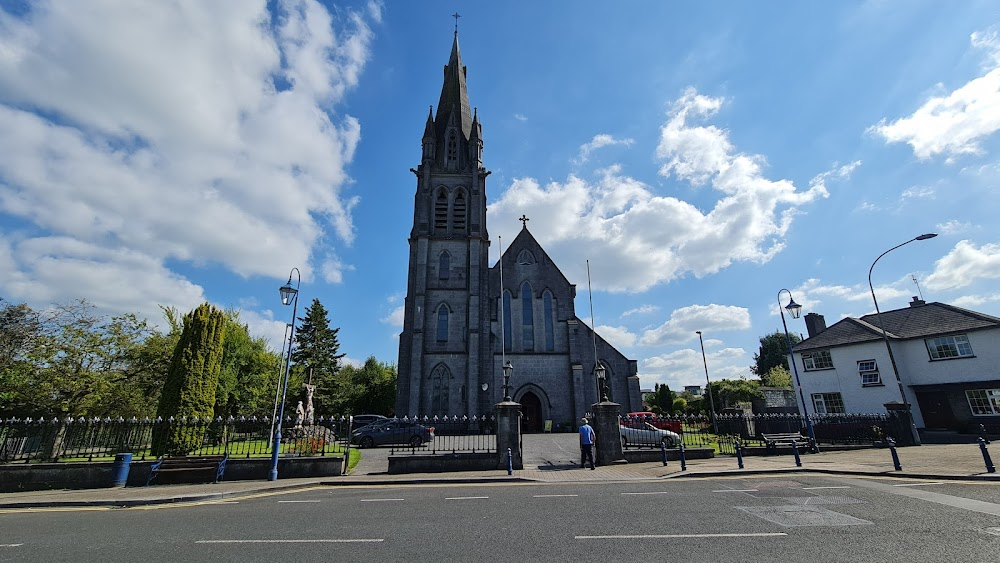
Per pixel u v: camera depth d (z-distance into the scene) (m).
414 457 19.08
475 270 45.03
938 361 34.81
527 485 16.06
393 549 8.26
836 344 40.22
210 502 13.72
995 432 31.39
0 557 8.30
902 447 24.84
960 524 9.16
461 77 57.19
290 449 23.52
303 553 8.13
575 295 46.94
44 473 16.42
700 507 11.40
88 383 27.86
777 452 23.53
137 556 8.19
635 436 27.41
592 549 8.01
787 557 7.34
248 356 48.44
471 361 41.97
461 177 49.38
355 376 84.75
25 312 28.17
